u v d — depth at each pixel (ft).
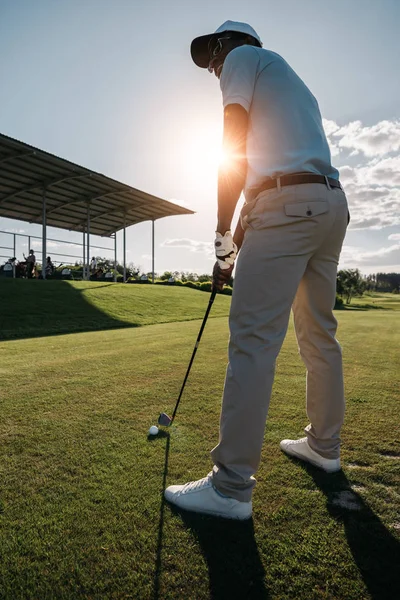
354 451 6.82
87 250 74.23
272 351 5.06
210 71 6.54
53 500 5.20
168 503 5.16
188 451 6.74
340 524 4.75
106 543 4.37
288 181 5.03
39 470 6.04
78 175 58.49
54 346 20.08
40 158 52.03
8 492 5.40
